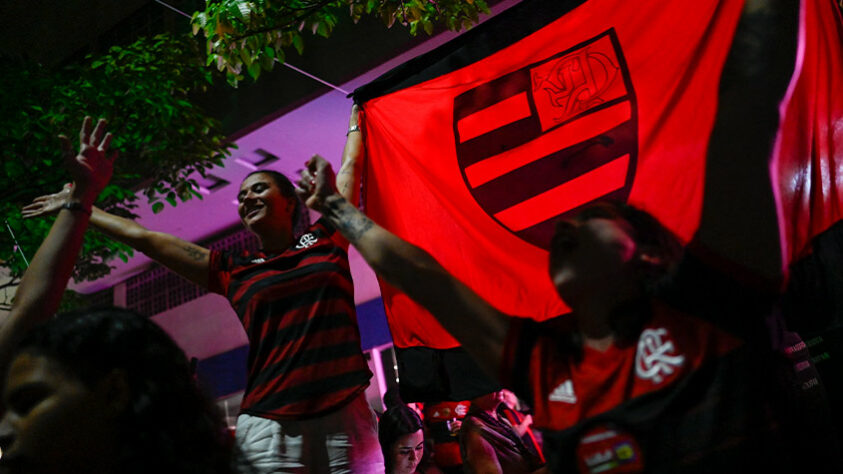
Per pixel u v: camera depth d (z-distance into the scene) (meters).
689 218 2.85
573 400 1.51
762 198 1.76
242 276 3.21
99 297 17.89
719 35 3.01
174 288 16.61
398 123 3.78
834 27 2.71
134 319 1.43
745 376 1.43
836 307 2.40
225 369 15.37
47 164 6.99
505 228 3.33
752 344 1.47
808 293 2.43
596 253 1.54
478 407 4.03
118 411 1.32
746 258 1.70
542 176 3.34
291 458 2.86
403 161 3.70
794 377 1.66
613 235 1.55
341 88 10.84
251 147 12.35
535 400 1.56
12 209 6.85
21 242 6.95
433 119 3.70
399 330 3.43
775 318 1.57
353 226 1.77
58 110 7.34
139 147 8.14
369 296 13.36
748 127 1.93
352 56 10.58
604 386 1.49
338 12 10.59
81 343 1.34
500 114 3.54
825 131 2.55
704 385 1.43
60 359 1.32
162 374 1.38
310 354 2.97
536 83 3.52
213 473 1.38
